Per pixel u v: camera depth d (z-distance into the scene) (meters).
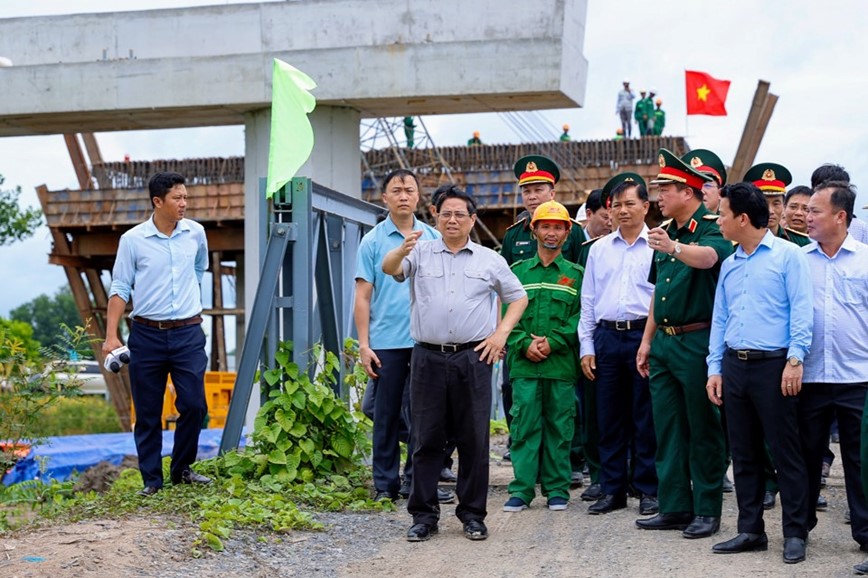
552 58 12.99
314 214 8.45
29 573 5.21
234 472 7.73
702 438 6.34
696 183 6.41
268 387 8.22
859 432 5.86
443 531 6.66
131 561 5.50
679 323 6.32
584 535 6.51
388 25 13.48
